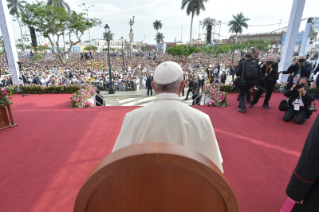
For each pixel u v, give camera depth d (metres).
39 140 3.80
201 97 7.90
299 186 1.16
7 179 2.61
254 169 2.79
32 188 2.44
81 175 2.71
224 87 8.30
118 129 4.34
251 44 57.00
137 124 0.97
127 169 0.56
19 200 2.24
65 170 2.82
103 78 16.59
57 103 7.44
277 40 63.41
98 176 0.55
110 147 3.51
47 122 4.81
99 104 7.79
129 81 16.19
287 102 4.76
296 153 3.24
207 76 18.80
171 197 0.59
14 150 3.41
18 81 9.81
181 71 1.08
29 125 4.60
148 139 0.92
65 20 28.42
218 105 6.07
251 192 2.33
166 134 0.91
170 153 0.54
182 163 0.55
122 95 13.87
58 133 4.13
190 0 41.81
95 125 4.58
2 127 4.34
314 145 1.08
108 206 0.59
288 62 8.54
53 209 2.11
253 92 6.90
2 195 2.32
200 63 31.64
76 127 4.46
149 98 13.08
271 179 2.57
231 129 4.22
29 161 3.05
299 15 8.04
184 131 0.91
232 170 2.76
